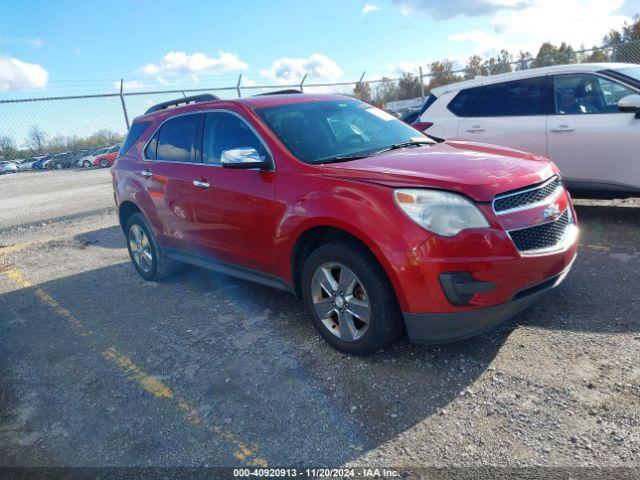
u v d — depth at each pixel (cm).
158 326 443
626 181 564
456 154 371
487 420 275
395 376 323
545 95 620
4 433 314
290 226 359
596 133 571
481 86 679
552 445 253
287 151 379
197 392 332
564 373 307
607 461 239
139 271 576
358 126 437
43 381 372
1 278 655
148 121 543
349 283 337
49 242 823
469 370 321
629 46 1279
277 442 276
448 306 300
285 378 335
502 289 299
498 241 297
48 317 498
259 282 416
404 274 302
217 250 444
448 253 295
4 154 1231
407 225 301
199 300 492
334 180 339
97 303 520
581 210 662
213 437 286
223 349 386
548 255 314
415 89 1800
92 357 400
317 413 296
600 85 583
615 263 466
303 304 450
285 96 457
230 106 438
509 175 319
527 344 344
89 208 1149
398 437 270
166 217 496
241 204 399
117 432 302
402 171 325
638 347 326
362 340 335
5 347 439
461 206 298
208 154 446
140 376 362
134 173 535
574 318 372
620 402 277
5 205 1370
